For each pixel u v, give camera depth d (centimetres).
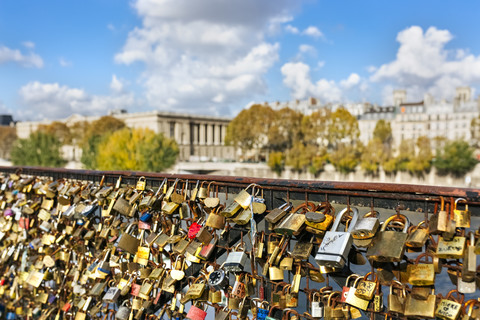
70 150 13388
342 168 8512
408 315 200
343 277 235
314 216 226
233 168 9031
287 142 9712
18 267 539
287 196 259
